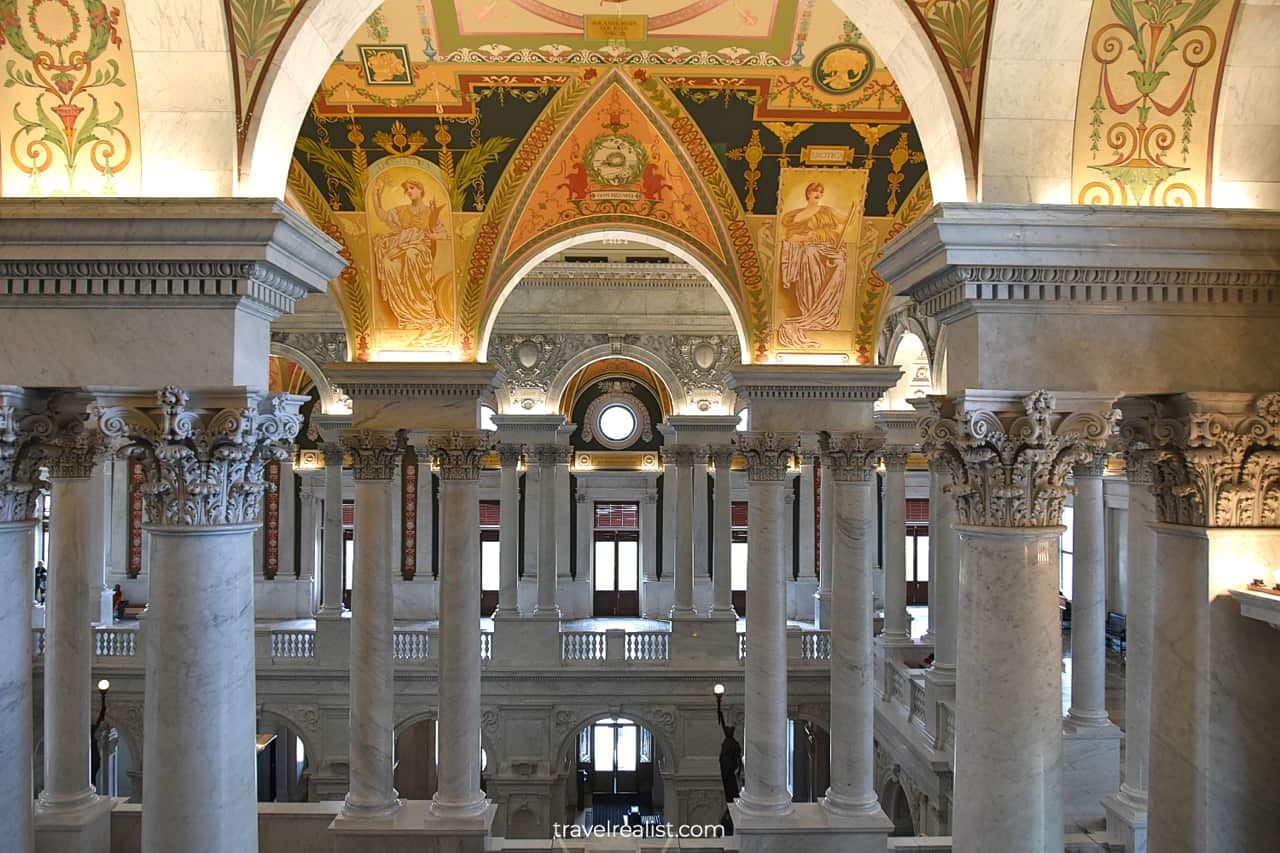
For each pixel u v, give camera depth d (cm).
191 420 587
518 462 2353
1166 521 638
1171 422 614
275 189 632
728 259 1265
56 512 1184
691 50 1055
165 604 599
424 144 1167
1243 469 603
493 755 2172
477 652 1276
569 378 2466
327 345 2367
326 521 2231
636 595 2975
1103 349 596
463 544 1256
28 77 593
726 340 2469
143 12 582
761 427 1268
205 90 594
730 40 1038
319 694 2145
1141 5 588
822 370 1255
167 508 599
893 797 1881
